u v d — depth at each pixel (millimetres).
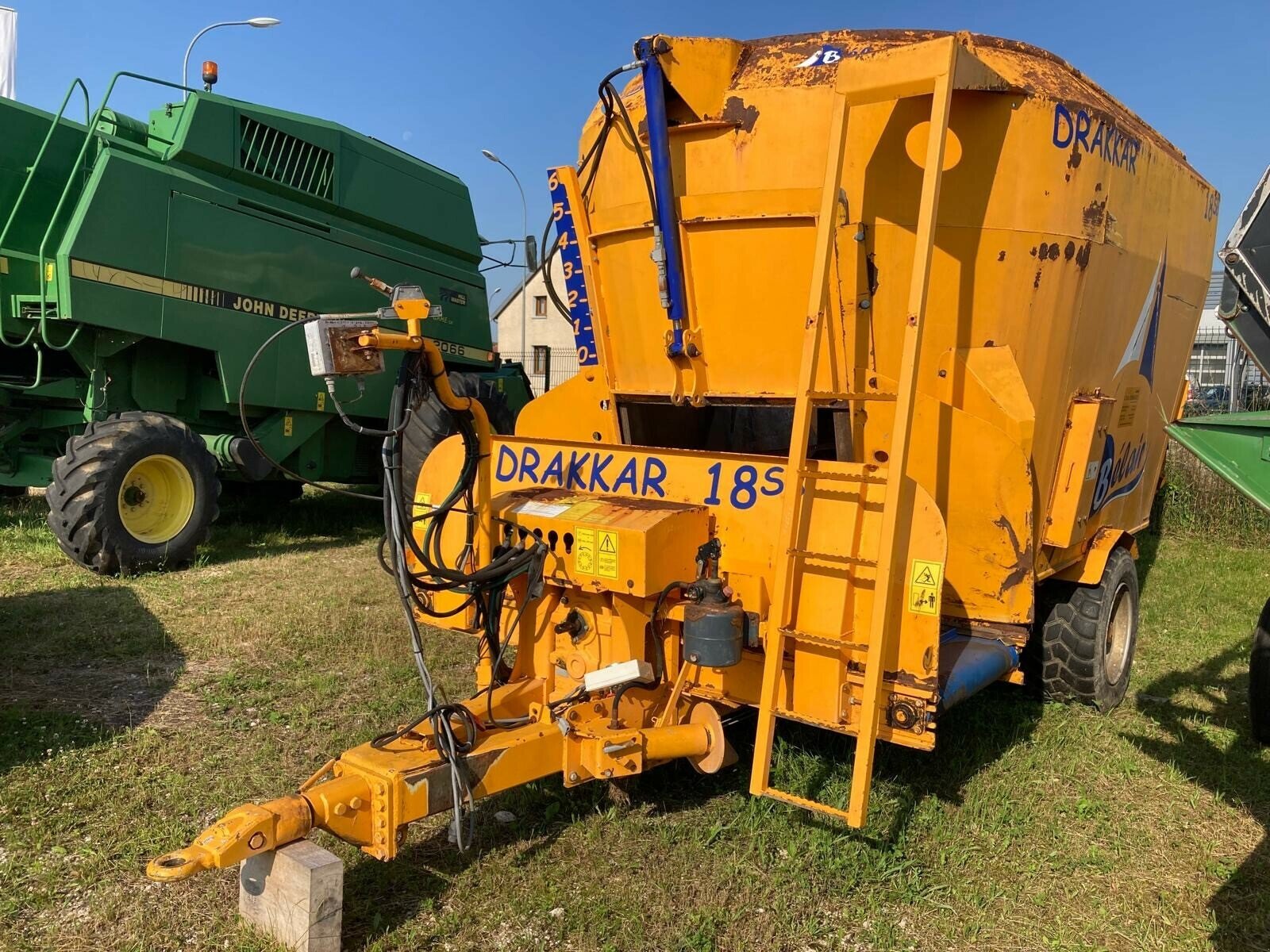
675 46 3711
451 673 5117
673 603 3414
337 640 5625
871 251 3629
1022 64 3846
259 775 3807
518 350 38719
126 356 7715
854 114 3586
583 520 3414
